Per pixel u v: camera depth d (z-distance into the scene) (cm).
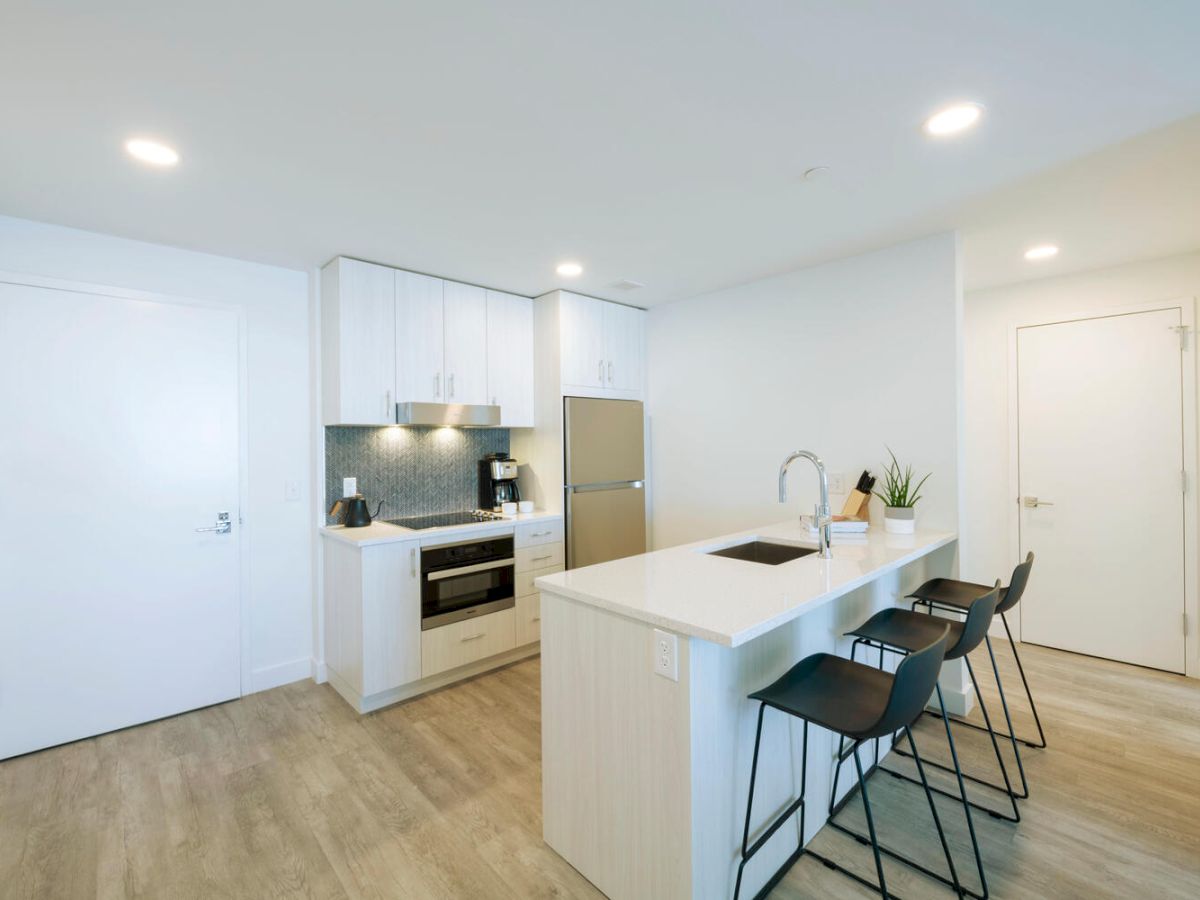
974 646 184
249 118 167
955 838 187
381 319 305
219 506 288
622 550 385
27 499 240
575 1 123
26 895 164
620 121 172
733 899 157
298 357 315
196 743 248
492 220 247
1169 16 129
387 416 306
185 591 278
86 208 228
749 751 165
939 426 271
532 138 181
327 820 197
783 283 331
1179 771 221
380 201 226
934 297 272
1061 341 346
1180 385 310
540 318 373
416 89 154
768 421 341
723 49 140
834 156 195
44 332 243
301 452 316
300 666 316
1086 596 340
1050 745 241
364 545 271
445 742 249
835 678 169
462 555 309
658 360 407
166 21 126
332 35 132
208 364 285
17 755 237
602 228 257
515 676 321
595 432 372
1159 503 317
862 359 297
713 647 149
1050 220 254
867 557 217
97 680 255
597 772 165
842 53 143
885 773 226
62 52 135
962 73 151
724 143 186
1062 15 129
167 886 168
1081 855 178
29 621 240
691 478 386
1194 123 176
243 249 279
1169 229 267
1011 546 365
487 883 169
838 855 182
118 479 261
